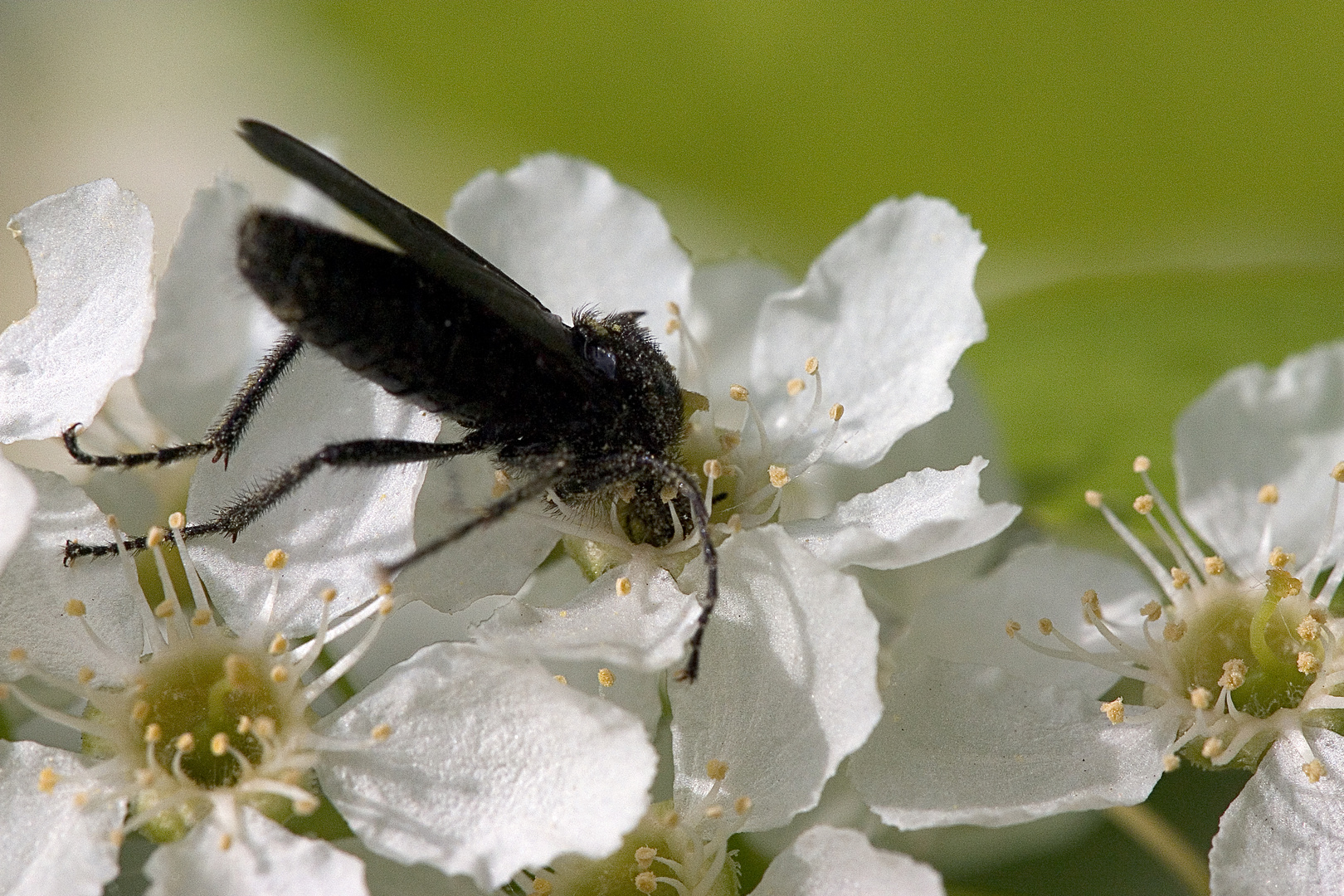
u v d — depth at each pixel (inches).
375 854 4.6
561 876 4.6
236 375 4.9
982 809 4.6
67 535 4.6
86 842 4.5
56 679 4.6
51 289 4.7
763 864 4.7
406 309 4.6
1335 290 5.2
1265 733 4.7
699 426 4.8
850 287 4.9
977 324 4.8
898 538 4.6
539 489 4.6
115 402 4.9
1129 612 4.8
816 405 4.8
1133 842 4.8
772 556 4.5
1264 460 4.9
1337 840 4.7
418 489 4.7
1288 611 4.8
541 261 4.9
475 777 4.5
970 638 4.7
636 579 4.7
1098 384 5.2
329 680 4.6
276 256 4.5
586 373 4.7
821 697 4.5
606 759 4.5
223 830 4.5
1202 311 5.2
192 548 4.7
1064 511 5.1
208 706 4.6
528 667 4.5
